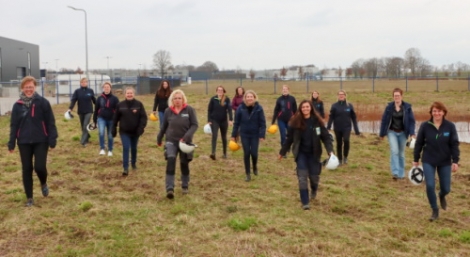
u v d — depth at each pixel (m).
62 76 51.12
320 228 6.40
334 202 7.77
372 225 6.61
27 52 65.94
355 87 47.19
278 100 11.52
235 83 60.03
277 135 16.69
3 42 58.78
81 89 12.51
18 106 6.93
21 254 5.36
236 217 6.69
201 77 97.31
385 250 5.66
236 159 11.39
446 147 6.88
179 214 6.84
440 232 6.34
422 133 7.04
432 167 6.94
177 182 8.84
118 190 8.18
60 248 5.52
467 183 9.54
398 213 7.27
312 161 7.39
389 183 9.39
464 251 5.73
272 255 5.37
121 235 5.99
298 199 7.89
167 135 7.78
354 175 10.05
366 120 24.92
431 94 39.16
